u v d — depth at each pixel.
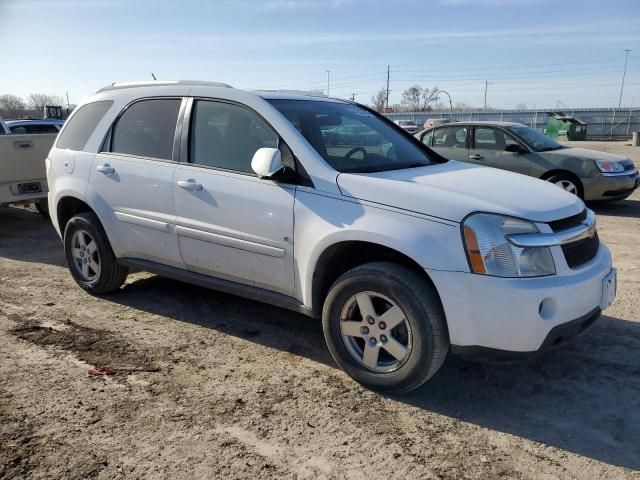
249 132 3.94
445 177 3.73
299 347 4.10
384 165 3.96
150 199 4.37
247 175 3.87
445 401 3.37
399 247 3.15
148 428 3.05
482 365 3.82
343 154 3.86
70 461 2.77
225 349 4.05
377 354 3.37
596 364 3.81
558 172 9.44
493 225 3.07
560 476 2.69
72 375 3.64
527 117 51.66
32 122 15.82
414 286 3.15
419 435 3.02
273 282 3.82
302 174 3.63
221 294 5.21
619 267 6.06
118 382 3.54
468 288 3.03
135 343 4.14
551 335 3.05
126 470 2.71
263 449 2.88
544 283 3.03
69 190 4.92
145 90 4.67
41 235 8.06
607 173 9.10
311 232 3.49
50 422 3.10
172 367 3.76
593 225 3.57
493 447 2.92
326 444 2.93
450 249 3.07
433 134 10.70
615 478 2.67
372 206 3.33
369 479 2.66
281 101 4.07
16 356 3.91
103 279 4.97
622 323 4.47
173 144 4.32
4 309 4.84
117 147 4.72
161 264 4.55
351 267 3.75
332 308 3.49
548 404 3.33
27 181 7.96
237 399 3.36
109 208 4.68
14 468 2.71
